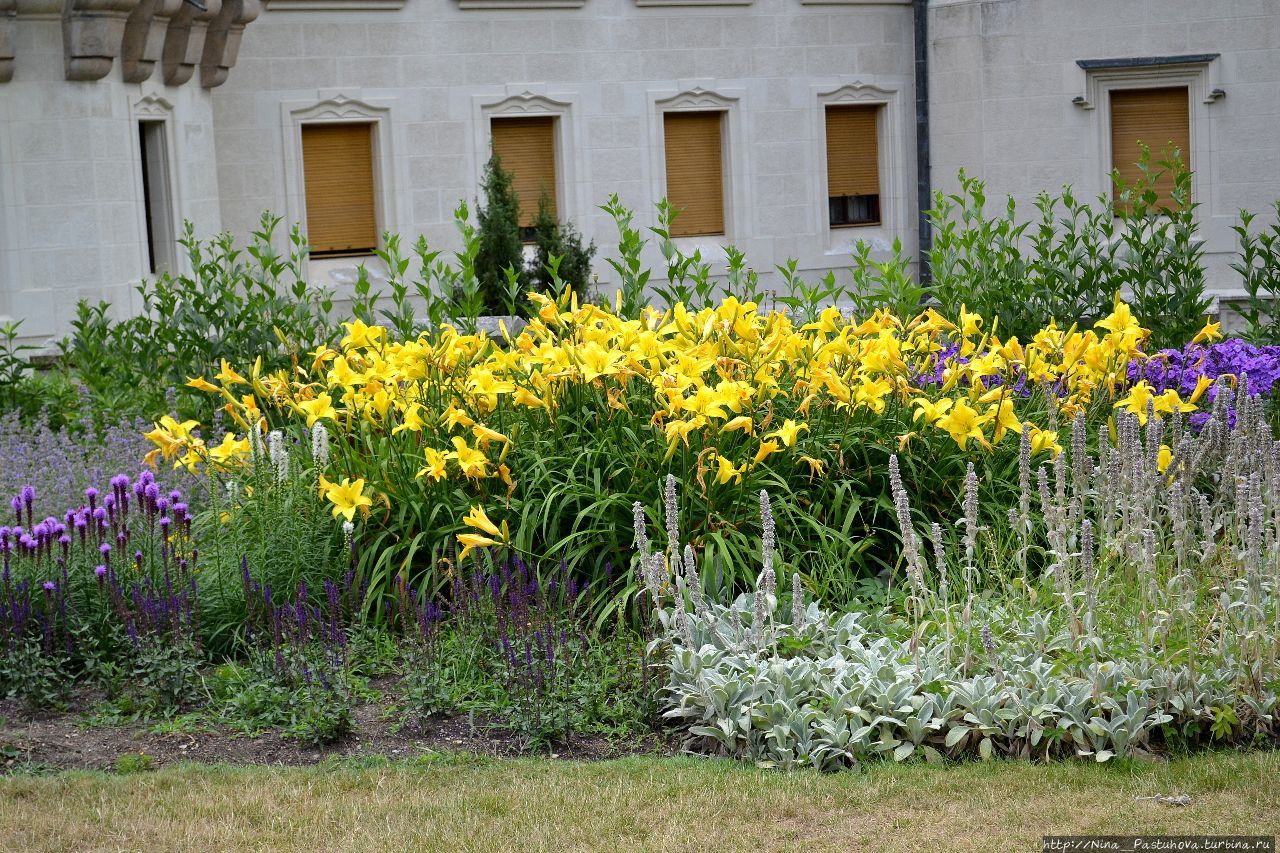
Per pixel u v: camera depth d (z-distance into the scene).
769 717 5.39
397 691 6.14
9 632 6.16
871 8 20.44
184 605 6.30
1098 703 5.26
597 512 6.88
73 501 7.85
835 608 6.55
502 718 5.79
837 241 20.78
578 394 7.51
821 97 20.34
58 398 11.31
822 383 7.12
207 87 16.86
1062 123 18.89
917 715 5.35
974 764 5.21
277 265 10.55
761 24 19.92
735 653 5.70
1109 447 6.41
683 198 19.97
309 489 7.14
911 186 20.92
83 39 14.38
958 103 19.67
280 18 17.53
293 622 6.15
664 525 6.68
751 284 9.54
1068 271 10.50
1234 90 18.09
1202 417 8.10
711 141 20.08
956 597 6.36
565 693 5.79
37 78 14.45
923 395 7.48
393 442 7.45
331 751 5.60
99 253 14.80
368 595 6.64
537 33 18.75
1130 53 18.45
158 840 4.73
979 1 19.30
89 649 6.38
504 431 7.40
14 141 14.41
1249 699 5.30
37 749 5.60
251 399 7.66
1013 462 7.20
